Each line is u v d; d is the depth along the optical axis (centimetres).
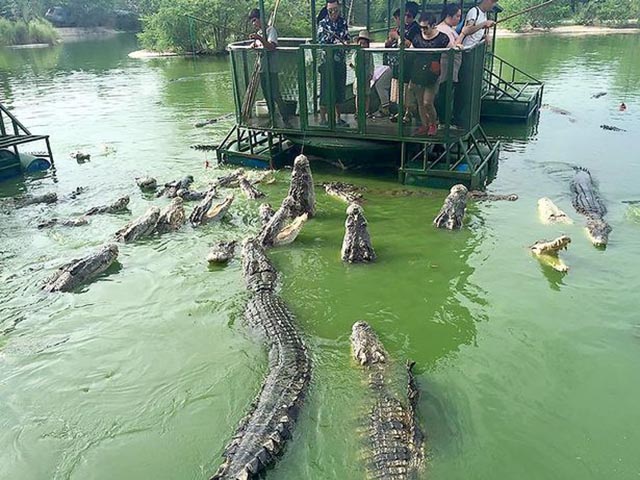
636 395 607
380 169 1327
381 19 1991
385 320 753
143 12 5619
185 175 1325
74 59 3703
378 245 962
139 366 667
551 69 2711
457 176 1164
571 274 842
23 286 841
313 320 757
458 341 704
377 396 577
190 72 2995
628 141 1534
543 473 510
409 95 1158
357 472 498
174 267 896
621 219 1030
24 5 5216
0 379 647
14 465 532
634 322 726
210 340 712
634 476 507
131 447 550
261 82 1281
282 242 970
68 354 689
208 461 531
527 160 1395
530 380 632
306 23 3541
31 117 1978
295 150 1414
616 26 4591
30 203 1159
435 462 521
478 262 891
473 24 1162
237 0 3800
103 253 880
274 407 552
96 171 1378
